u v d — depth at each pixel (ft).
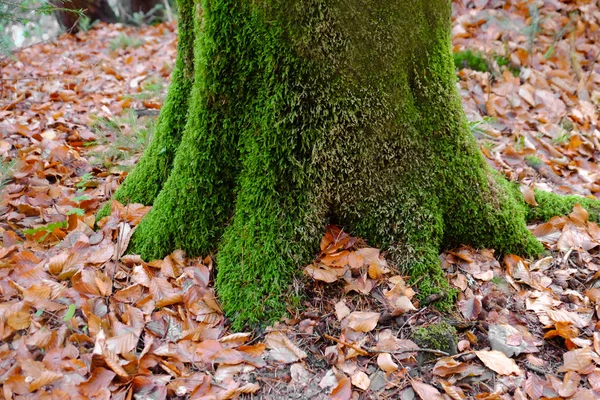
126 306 6.96
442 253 8.20
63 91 14.75
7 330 6.26
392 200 7.71
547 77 15.42
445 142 7.92
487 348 6.86
